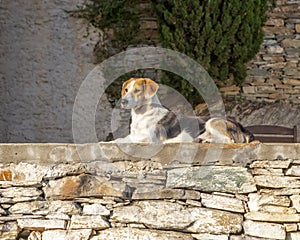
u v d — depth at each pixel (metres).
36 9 11.76
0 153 5.70
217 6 10.11
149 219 5.59
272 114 10.86
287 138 10.74
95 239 5.55
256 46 10.62
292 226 5.57
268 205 5.61
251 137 6.70
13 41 11.78
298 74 11.12
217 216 5.59
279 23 11.23
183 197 5.65
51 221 5.60
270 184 5.66
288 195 5.64
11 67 11.74
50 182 5.68
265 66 11.16
